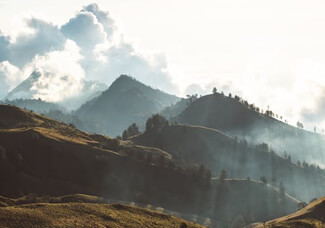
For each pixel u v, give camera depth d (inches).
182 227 4352.9
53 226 3508.9
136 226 4010.8
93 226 3690.9
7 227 3324.3
